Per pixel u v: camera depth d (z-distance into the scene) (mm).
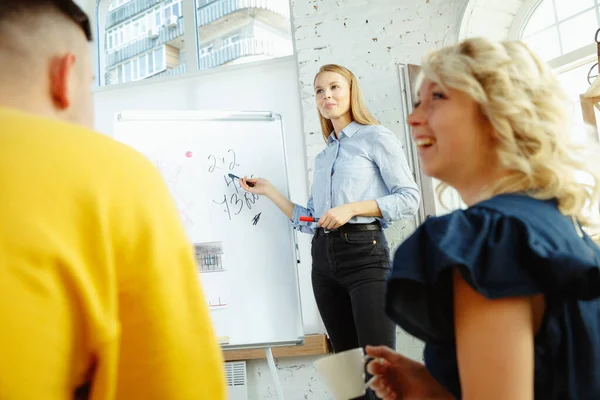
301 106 3178
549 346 637
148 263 569
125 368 552
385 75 3059
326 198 2139
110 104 3494
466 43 756
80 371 534
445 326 637
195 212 2314
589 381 646
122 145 623
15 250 488
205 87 3404
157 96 3457
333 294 2059
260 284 2268
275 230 2328
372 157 2113
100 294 532
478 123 717
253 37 3557
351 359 1062
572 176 705
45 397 483
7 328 471
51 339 488
